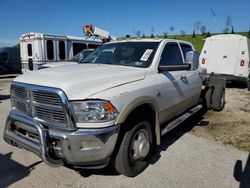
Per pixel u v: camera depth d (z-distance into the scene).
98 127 2.73
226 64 11.79
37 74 3.25
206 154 4.06
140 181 3.24
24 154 3.96
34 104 2.96
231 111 7.04
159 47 4.04
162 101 3.80
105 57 4.45
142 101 3.23
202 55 12.41
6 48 17.84
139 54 4.02
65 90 2.70
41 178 3.28
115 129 2.82
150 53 3.95
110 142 2.80
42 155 2.78
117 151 3.13
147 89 3.36
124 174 3.27
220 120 6.09
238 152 4.17
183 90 4.56
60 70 3.40
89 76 3.04
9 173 3.39
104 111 2.74
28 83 3.05
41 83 2.91
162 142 4.56
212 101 6.80
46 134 2.82
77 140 2.68
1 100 8.55
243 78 11.35
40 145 2.79
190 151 4.17
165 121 4.29
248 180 3.30
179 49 4.64
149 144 3.53
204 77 6.36
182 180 3.27
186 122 5.89
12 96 3.39
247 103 8.20
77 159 2.73
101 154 2.78
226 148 4.32
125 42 4.52
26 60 14.47
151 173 3.44
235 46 11.49
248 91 10.98
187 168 3.59
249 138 4.82
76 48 15.31
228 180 3.29
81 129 2.71
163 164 3.70
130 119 3.20
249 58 11.62
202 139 4.74
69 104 2.68
